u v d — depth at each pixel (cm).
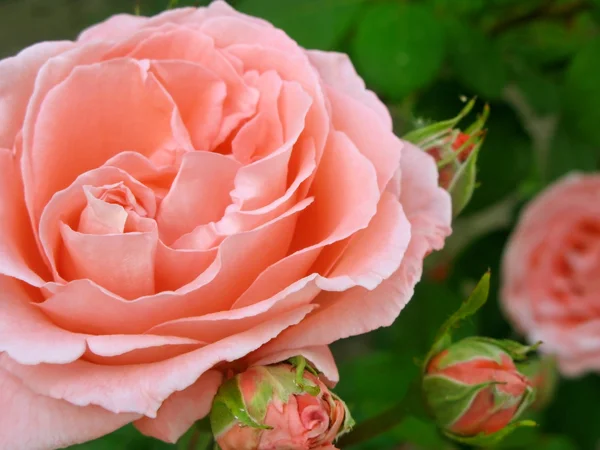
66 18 45
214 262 26
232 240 26
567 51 44
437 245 29
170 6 31
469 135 31
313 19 37
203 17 30
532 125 47
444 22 39
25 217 28
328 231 28
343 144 28
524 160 42
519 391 30
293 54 29
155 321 26
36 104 27
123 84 28
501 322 46
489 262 45
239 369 27
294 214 27
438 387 30
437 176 30
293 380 26
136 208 27
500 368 30
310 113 28
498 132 41
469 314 30
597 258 43
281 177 27
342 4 37
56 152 27
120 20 30
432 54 37
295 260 26
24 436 26
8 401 26
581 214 43
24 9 45
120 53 28
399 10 37
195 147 28
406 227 28
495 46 39
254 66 29
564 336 43
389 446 41
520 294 44
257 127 28
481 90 39
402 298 27
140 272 26
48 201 28
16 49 45
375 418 32
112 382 26
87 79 27
